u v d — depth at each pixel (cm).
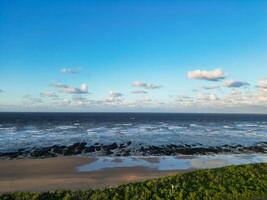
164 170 2664
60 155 3416
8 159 3155
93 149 3825
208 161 3147
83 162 2991
